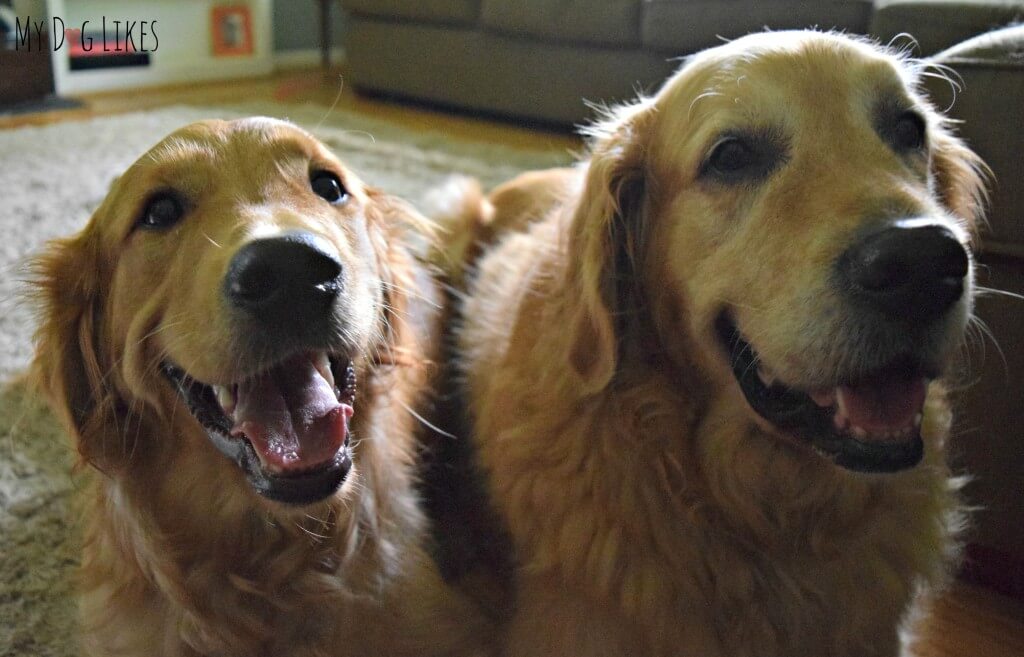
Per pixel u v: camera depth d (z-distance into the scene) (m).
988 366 0.52
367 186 0.55
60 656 0.48
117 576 0.45
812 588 0.44
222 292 0.39
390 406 0.50
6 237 0.95
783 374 0.39
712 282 0.42
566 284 0.47
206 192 0.43
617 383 0.45
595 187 0.46
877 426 0.38
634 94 1.47
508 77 1.61
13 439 0.64
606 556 0.44
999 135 0.49
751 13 1.29
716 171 0.42
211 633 0.45
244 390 0.42
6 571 0.53
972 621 0.53
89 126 1.49
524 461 0.47
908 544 0.45
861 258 0.36
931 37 0.91
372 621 0.47
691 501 0.45
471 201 0.72
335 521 0.46
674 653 0.44
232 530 0.45
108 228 0.45
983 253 0.51
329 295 0.40
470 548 0.52
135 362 0.42
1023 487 0.53
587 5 1.45
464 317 0.59
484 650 0.48
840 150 0.40
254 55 2.24
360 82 1.87
